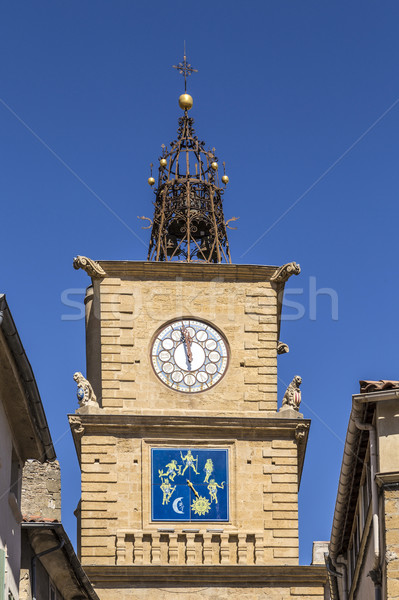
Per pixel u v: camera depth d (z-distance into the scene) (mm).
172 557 82875
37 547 50750
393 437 46031
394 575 45000
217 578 82000
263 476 84750
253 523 84000
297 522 84312
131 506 83562
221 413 85625
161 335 86812
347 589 59594
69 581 56188
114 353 86188
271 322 87562
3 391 44062
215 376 86562
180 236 93250
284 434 85438
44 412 46188
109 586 81312
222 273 87812
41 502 60312
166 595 81438
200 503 84000
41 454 48406
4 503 44125
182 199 92125
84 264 86875
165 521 83500
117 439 84438
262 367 86875
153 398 85688
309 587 82250
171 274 87562
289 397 86438
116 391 85562
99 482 83625
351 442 49531
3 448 44281
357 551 54781
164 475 84125
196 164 93562
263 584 82188
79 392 85062
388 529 45312
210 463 84625
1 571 42562
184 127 94438
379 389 46375
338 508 54938
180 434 84812
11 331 41344
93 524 83062
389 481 45594
